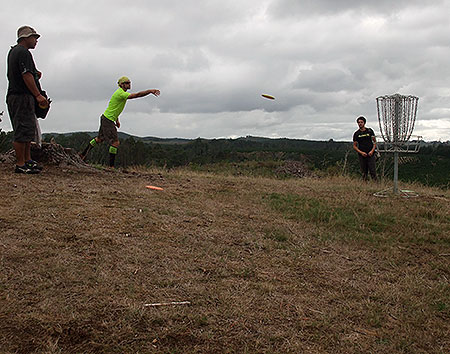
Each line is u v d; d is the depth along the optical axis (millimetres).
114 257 3990
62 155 7914
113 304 3211
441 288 4047
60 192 5867
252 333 3045
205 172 11633
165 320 3086
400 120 8289
